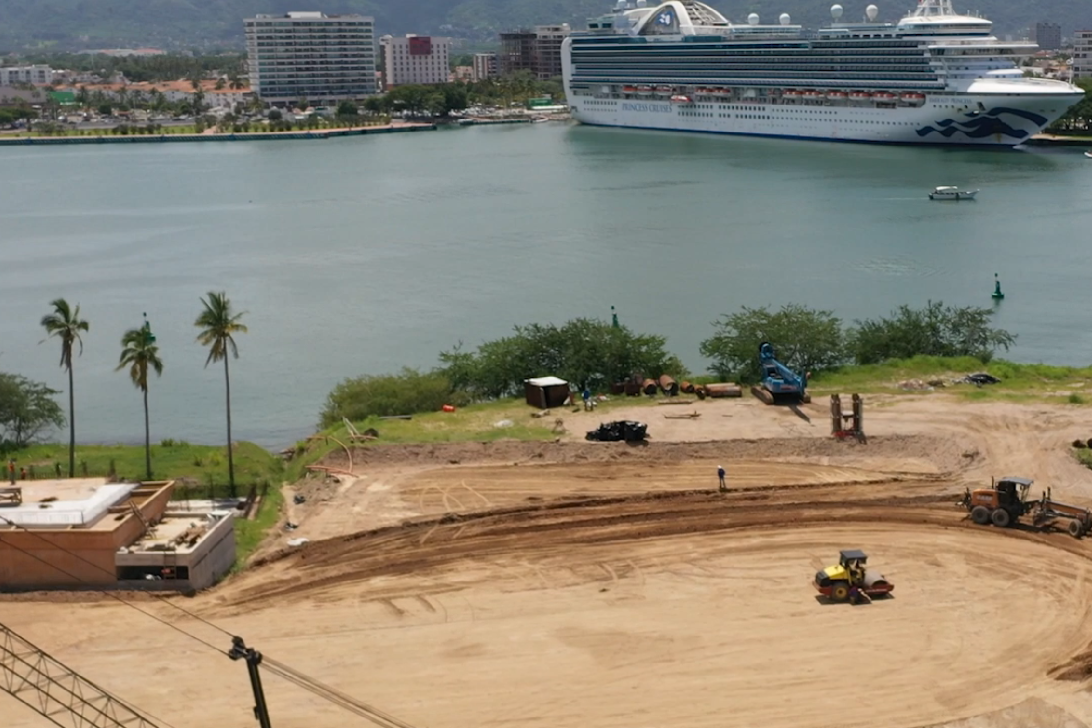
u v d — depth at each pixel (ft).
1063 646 225.15
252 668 176.35
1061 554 263.08
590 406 366.43
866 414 355.15
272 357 500.74
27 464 346.74
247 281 647.56
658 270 641.40
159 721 206.49
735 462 325.83
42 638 235.40
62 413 425.69
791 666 220.43
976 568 257.55
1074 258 650.02
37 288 645.92
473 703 211.20
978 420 347.15
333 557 273.13
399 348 507.30
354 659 226.99
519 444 335.67
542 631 236.02
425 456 331.77
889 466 321.73
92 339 539.29
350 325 547.90
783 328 415.23
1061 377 401.29
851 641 228.63
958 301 562.25
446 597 251.80
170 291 630.33
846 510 290.56
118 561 256.52
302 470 332.39
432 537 281.95
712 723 203.41
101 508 266.98
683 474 317.83
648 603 246.47
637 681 216.95
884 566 259.60
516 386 400.67
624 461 327.06
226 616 245.86
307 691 215.92
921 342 433.89
